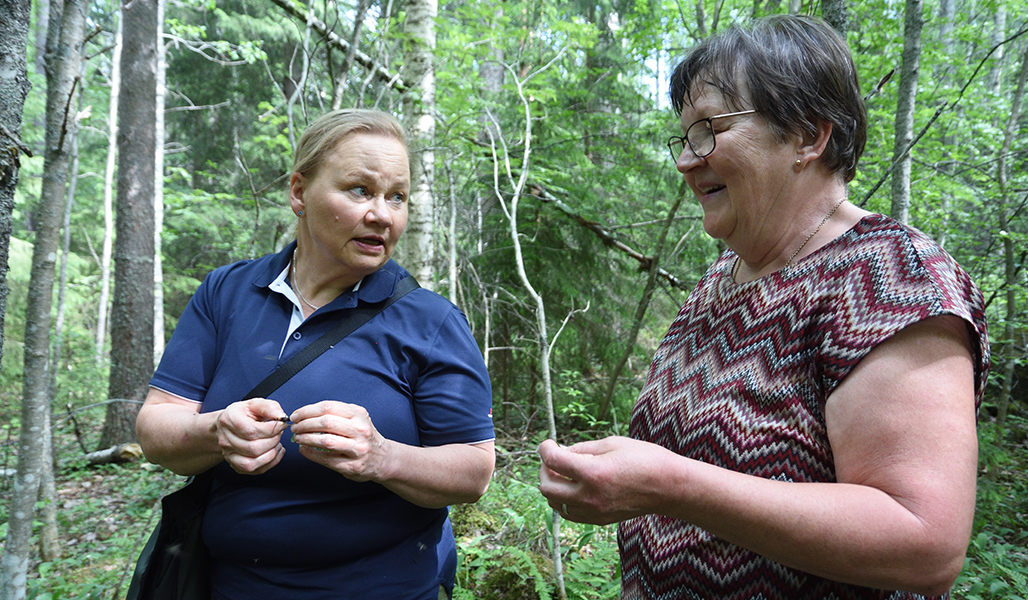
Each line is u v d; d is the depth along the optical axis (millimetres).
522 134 5707
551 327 6309
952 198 6289
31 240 10469
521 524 2977
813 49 849
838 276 812
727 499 716
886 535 655
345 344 1351
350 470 1124
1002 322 5023
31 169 10242
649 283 5852
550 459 772
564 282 6133
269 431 1137
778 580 818
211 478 1363
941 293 708
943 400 684
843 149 873
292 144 3014
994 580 2938
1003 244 5145
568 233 6508
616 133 6172
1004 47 8109
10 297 9016
